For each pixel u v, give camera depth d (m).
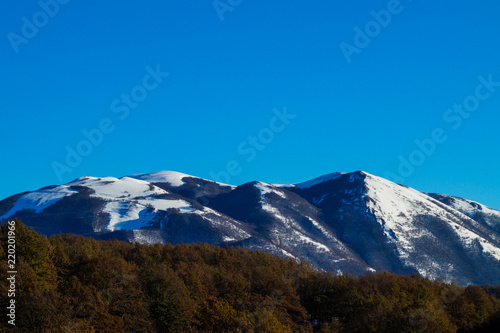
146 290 108.00
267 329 100.06
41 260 108.06
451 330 106.38
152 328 99.06
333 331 113.06
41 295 87.06
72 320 85.88
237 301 120.44
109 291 103.31
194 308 109.50
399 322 103.56
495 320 124.19
